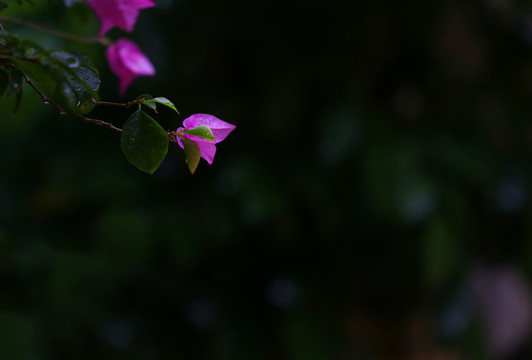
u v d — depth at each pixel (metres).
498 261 4.18
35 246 3.44
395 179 3.27
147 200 3.57
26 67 1.35
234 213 3.47
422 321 3.86
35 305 3.33
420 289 3.73
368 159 3.30
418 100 3.91
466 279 3.67
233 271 3.97
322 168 3.56
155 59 3.17
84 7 1.51
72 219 3.83
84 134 3.72
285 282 3.79
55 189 3.53
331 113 3.38
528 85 3.94
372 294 3.89
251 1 3.54
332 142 3.28
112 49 1.53
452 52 3.87
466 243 3.84
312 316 3.66
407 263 3.79
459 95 3.84
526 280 3.91
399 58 3.79
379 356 3.86
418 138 3.53
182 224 3.51
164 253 3.80
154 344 3.75
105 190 3.46
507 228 3.94
